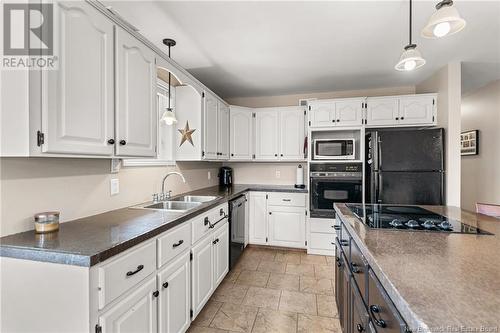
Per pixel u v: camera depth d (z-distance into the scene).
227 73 3.11
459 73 2.79
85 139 1.20
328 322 1.94
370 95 3.79
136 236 1.21
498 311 0.58
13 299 1.06
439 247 1.02
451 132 2.82
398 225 1.36
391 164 2.93
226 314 2.04
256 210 3.62
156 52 1.82
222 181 3.99
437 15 1.25
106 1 1.67
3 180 1.17
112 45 1.37
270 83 3.50
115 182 1.89
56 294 1.01
